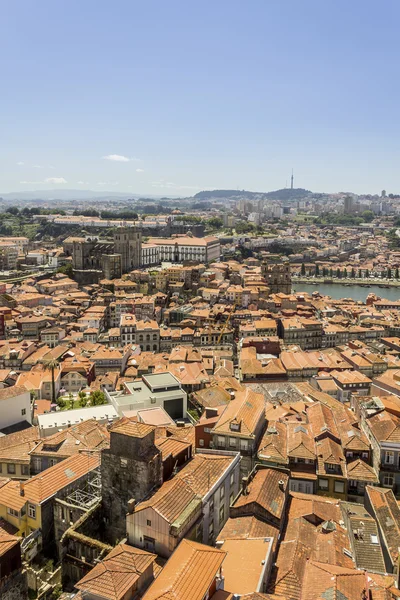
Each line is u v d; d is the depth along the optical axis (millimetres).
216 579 68875
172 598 62344
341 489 112812
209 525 89188
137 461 87062
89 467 103438
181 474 92875
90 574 69438
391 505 99125
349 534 91688
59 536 93125
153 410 143750
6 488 96562
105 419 145875
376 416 127688
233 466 100125
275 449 116188
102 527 91062
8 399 146750
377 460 115812
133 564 70375
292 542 85250
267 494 93750
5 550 76312
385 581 77500
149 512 79375
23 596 79750
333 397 188875
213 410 127125
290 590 74000
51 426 139375
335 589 70688
